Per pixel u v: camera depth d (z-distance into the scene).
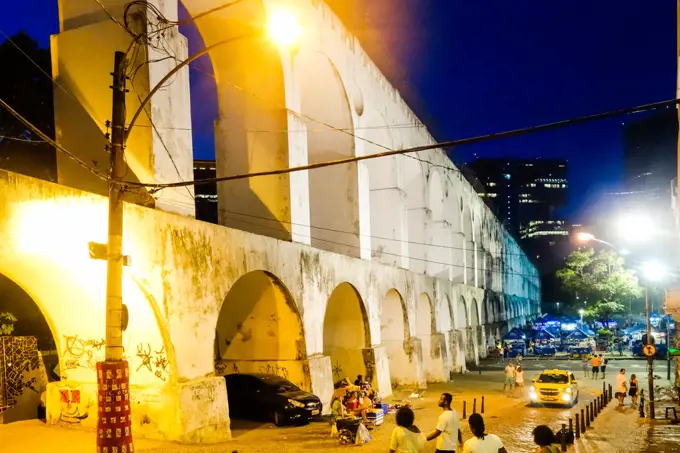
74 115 15.52
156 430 13.40
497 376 37.22
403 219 30.05
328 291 20.91
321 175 25.06
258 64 19.97
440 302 35.38
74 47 15.62
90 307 13.34
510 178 188.25
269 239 17.55
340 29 24.48
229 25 19.48
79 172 15.45
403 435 7.52
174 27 15.66
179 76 15.77
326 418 18.00
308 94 24.95
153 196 14.02
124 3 15.23
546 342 56.28
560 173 191.00
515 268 87.12
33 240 11.00
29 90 22.83
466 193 50.56
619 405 25.30
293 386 17.62
